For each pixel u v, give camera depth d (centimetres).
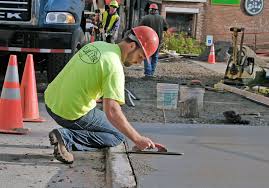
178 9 2520
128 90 959
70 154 485
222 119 734
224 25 2577
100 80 469
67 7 816
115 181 427
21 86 673
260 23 2580
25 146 543
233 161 508
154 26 1213
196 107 736
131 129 453
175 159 505
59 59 840
